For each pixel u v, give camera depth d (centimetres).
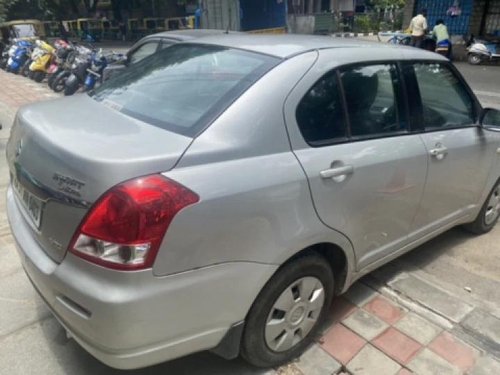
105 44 2541
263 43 248
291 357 240
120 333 171
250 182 189
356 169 230
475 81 1154
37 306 277
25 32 1609
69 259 180
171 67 254
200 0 1366
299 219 207
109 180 167
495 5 1547
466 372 235
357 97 243
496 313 282
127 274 167
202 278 180
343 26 2600
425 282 312
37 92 1047
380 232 263
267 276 201
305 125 216
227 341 203
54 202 183
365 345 252
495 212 387
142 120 211
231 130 194
